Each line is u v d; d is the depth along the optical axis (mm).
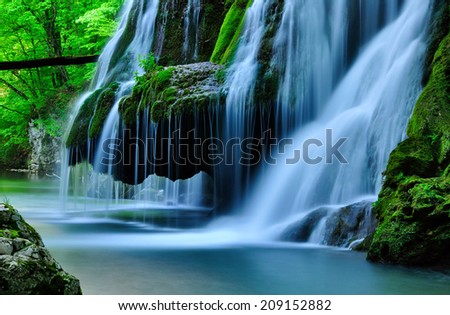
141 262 7152
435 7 9523
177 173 11312
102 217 12898
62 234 9953
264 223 10273
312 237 8727
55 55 27828
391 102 9391
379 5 10750
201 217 12594
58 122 26172
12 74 29141
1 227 4199
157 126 10977
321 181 9766
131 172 11898
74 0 26609
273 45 11133
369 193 9172
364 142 9523
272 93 10828
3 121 32344
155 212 14031
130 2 16562
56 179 26172
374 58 10391
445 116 7766
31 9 26859
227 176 11000
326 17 11250
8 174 28438
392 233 6805
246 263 7102
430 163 7297
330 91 11125
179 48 14109
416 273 6426
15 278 3748
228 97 10766
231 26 12617
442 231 6500
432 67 8789
